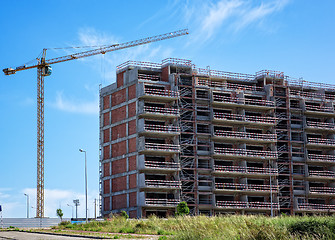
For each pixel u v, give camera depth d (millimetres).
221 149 98312
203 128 99312
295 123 108500
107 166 100625
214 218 53156
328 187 107625
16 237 46250
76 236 46906
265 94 105875
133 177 92750
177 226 51500
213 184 96375
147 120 95000
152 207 90562
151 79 99250
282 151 103938
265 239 31797
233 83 108000
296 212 103500
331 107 110625
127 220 67062
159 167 91875
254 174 98812
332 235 32125
